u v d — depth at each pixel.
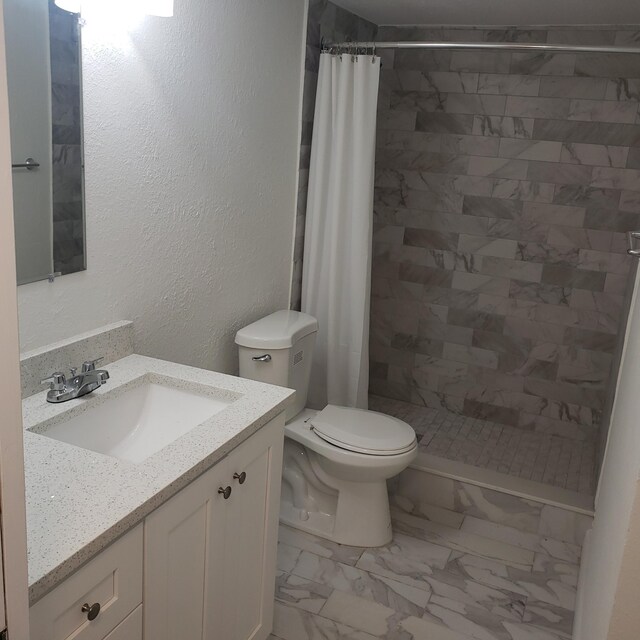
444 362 3.95
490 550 2.85
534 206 3.59
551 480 3.15
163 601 1.55
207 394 2.01
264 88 2.76
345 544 2.80
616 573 1.31
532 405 3.79
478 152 3.63
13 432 0.89
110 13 1.84
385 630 2.34
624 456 1.55
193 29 2.26
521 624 2.42
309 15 2.99
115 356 2.12
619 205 3.43
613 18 3.14
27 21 1.65
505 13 3.18
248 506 1.89
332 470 2.74
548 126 3.47
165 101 2.18
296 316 2.96
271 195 2.96
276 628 2.31
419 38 3.65
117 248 2.09
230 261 2.72
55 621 1.21
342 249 3.22
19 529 0.93
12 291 0.86
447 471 3.14
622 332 2.91
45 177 1.78
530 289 3.68
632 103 3.31
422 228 3.84
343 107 3.05
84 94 1.86
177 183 2.31
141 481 1.45
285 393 1.99
